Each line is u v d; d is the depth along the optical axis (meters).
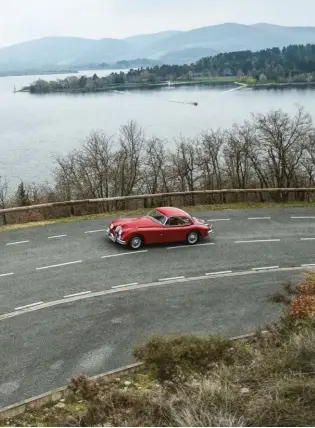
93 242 20.86
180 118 131.25
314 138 39.81
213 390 8.75
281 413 8.09
